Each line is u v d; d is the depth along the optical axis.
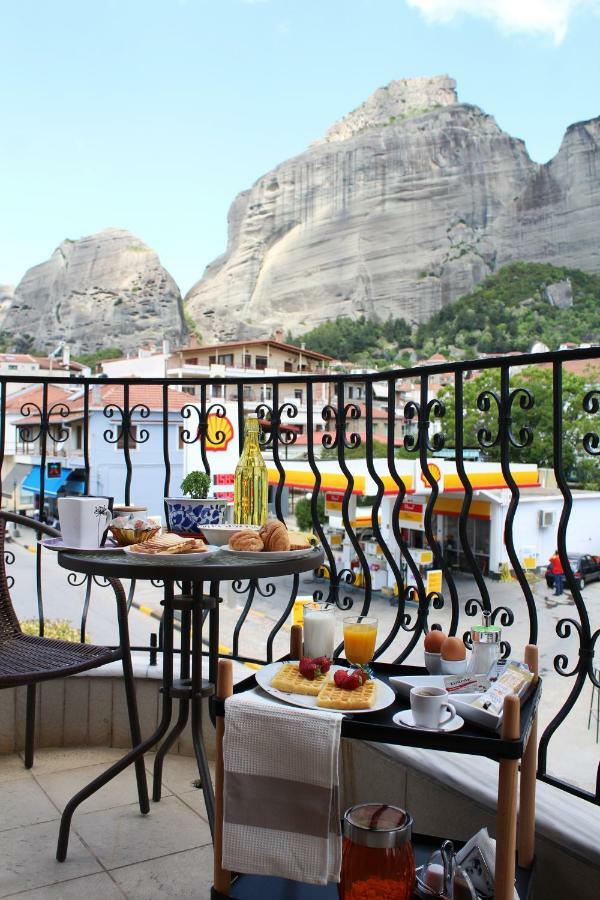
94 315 137.00
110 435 2.60
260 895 1.34
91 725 2.46
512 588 18.17
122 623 1.95
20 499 33.75
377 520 2.14
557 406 1.67
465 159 133.75
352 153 140.38
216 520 2.00
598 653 12.02
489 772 1.61
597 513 22.09
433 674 1.53
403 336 127.94
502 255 131.00
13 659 1.81
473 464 17.25
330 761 1.19
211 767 2.31
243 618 2.58
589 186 125.56
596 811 1.47
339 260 137.62
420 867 1.41
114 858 1.77
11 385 40.75
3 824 1.93
